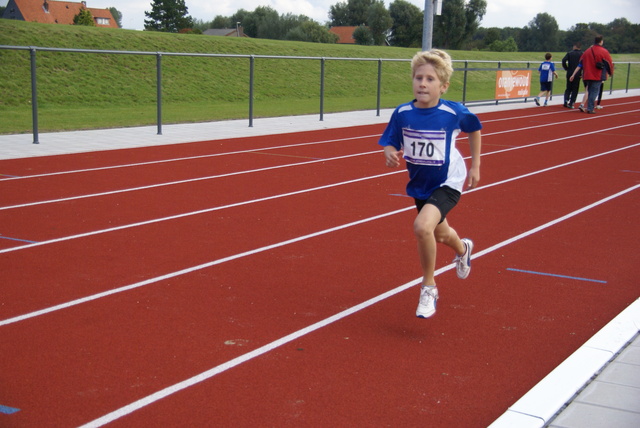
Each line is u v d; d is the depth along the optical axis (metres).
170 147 11.98
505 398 3.29
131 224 6.66
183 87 25.44
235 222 6.81
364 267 5.43
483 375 3.54
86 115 18.02
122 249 5.80
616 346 3.86
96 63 24.88
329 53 33.69
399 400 3.25
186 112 19.28
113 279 5.02
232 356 3.73
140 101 23.38
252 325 4.19
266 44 32.62
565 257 5.78
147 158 10.70
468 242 4.64
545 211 7.54
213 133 14.14
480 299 4.73
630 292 4.91
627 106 22.75
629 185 9.16
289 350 3.82
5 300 4.54
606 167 10.68
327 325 4.21
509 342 3.99
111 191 8.18
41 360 3.63
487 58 39.97
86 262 5.42
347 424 3.01
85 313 4.34
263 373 3.52
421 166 4.18
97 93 23.02
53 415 3.04
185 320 4.25
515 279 5.18
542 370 3.61
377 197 8.14
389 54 36.84
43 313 4.32
